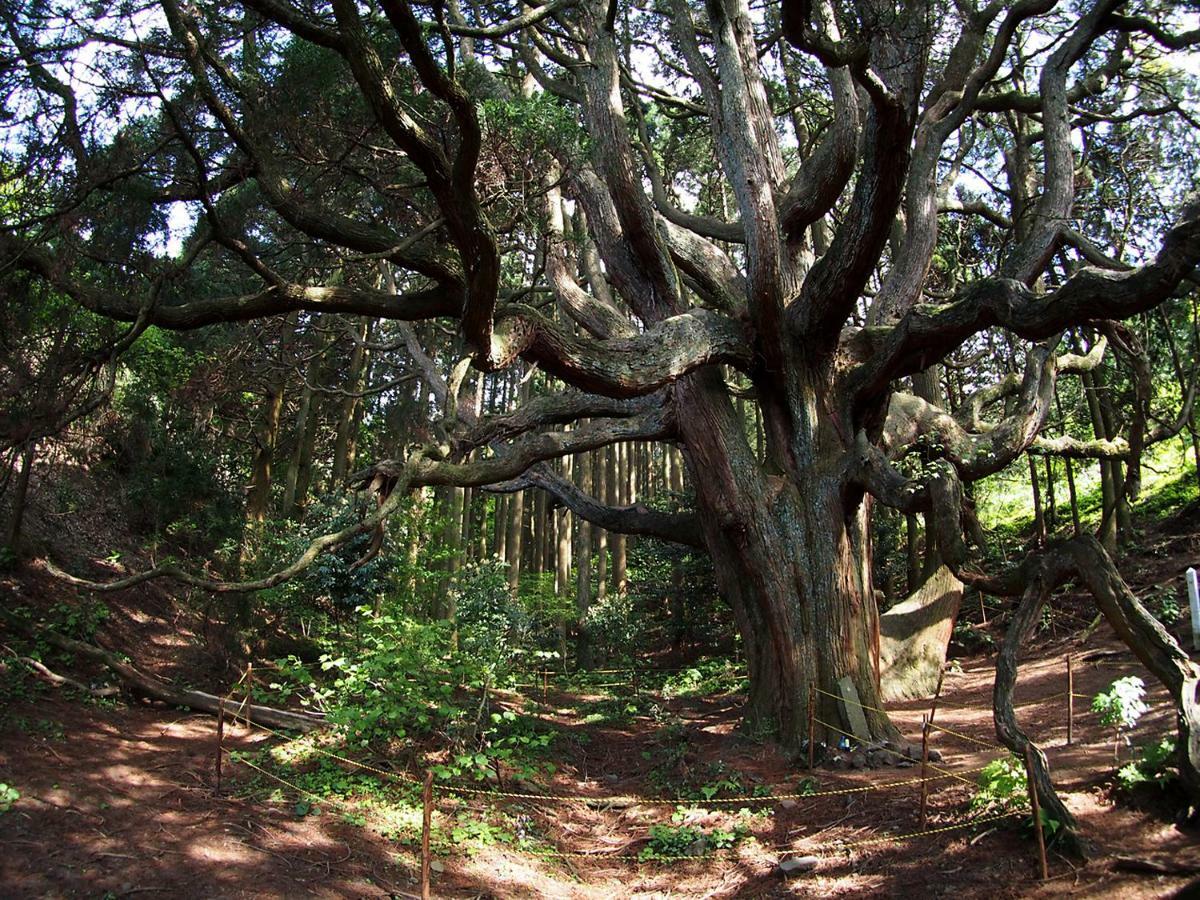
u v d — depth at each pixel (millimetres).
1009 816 6691
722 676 18312
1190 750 6090
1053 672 13914
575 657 23375
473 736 9523
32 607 10742
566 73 15414
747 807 8836
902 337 10664
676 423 12852
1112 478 18438
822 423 11914
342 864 6609
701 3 14953
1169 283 7371
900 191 9695
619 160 11672
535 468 16500
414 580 15258
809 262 13258
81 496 14438
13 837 6027
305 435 19312
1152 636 6609
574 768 10695
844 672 10922
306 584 13531
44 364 7684
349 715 8297
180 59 7438
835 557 11344
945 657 15758
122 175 7234
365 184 8875
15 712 8359
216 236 7758
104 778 7410
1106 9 12219
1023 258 11734
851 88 11695
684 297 12812
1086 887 5555
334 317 18016
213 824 6855
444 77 5977
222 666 12016
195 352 16266
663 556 21703
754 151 10469
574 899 6992
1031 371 12719
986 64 12758
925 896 6031
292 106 7566
